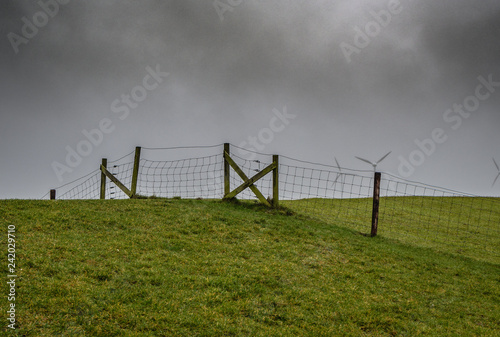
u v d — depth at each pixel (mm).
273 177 21516
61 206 17703
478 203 36719
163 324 9422
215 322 9797
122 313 9664
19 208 16719
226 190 22000
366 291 12953
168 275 12070
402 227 24547
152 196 22172
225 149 22234
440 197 38250
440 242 21328
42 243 13055
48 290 10133
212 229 17047
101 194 23750
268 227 18375
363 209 29625
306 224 19688
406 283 14047
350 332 10258
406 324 11062
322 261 15234
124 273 11828
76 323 9094
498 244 22547
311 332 10031
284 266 14133
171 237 15633
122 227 16047
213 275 12648
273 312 10812
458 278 15344
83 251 12984
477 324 11656
